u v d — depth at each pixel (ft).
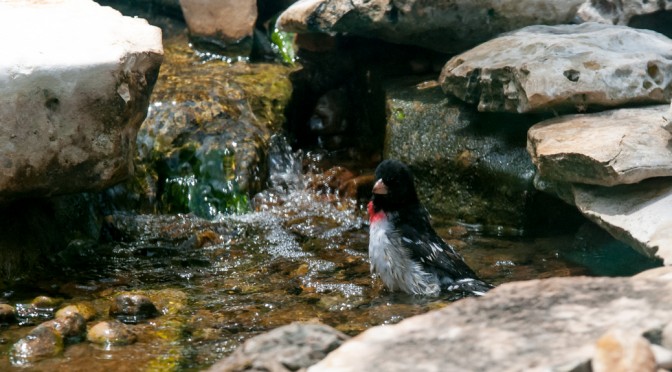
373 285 27.76
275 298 26.27
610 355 12.89
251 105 39.29
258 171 36.68
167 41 45.44
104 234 32.12
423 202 35.47
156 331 23.34
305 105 42.39
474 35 36.91
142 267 29.25
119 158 27.14
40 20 27.76
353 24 37.24
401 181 28.02
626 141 27.45
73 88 25.61
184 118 37.19
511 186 32.99
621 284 15.99
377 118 40.24
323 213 35.04
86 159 26.45
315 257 30.35
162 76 40.83
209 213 35.37
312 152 40.50
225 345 22.30
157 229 33.14
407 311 25.17
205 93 38.99
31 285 27.25
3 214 28.02
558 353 13.57
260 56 44.55
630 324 14.30
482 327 14.83
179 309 25.12
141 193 35.01
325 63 42.50
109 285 27.40
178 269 29.07
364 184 36.73
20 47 25.68
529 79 31.14
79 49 26.23
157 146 36.29
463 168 34.30
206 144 36.55
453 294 26.71
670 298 15.16
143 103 27.94
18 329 23.61
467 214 34.22
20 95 24.93
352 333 23.36
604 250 29.68
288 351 15.88
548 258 29.76
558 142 28.81
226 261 29.96
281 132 39.32
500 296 15.96
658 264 26.58
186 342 22.53
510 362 13.55
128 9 47.29
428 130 35.73
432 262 27.27
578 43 32.35
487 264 29.35
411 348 14.44
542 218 32.73
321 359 15.78
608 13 38.68
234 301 25.98
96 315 24.53
